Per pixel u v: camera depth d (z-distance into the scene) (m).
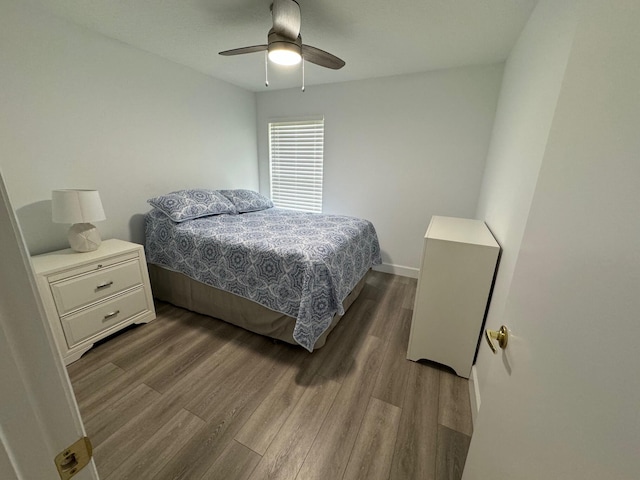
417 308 1.77
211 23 1.91
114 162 2.32
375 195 3.31
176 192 2.66
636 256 0.34
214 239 2.15
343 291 2.09
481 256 1.57
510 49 2.18
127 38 2.17
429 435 1.36
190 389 1.61
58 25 1.86
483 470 0.77
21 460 0.33
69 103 1.99
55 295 1.67
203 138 3.10
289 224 2.63
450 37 2.02
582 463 0.39
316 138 3.49
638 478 0.30
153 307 2.29
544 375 0.53
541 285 0.60
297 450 1.28
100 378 1.68
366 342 2.08
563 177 0.57
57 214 1.79
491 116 2.60
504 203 1.65
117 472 1.18
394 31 1.94
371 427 1.40
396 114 2.97
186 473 1.18
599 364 0.39
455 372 1.78
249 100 3.63
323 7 1.66
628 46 0.41
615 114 0.42
